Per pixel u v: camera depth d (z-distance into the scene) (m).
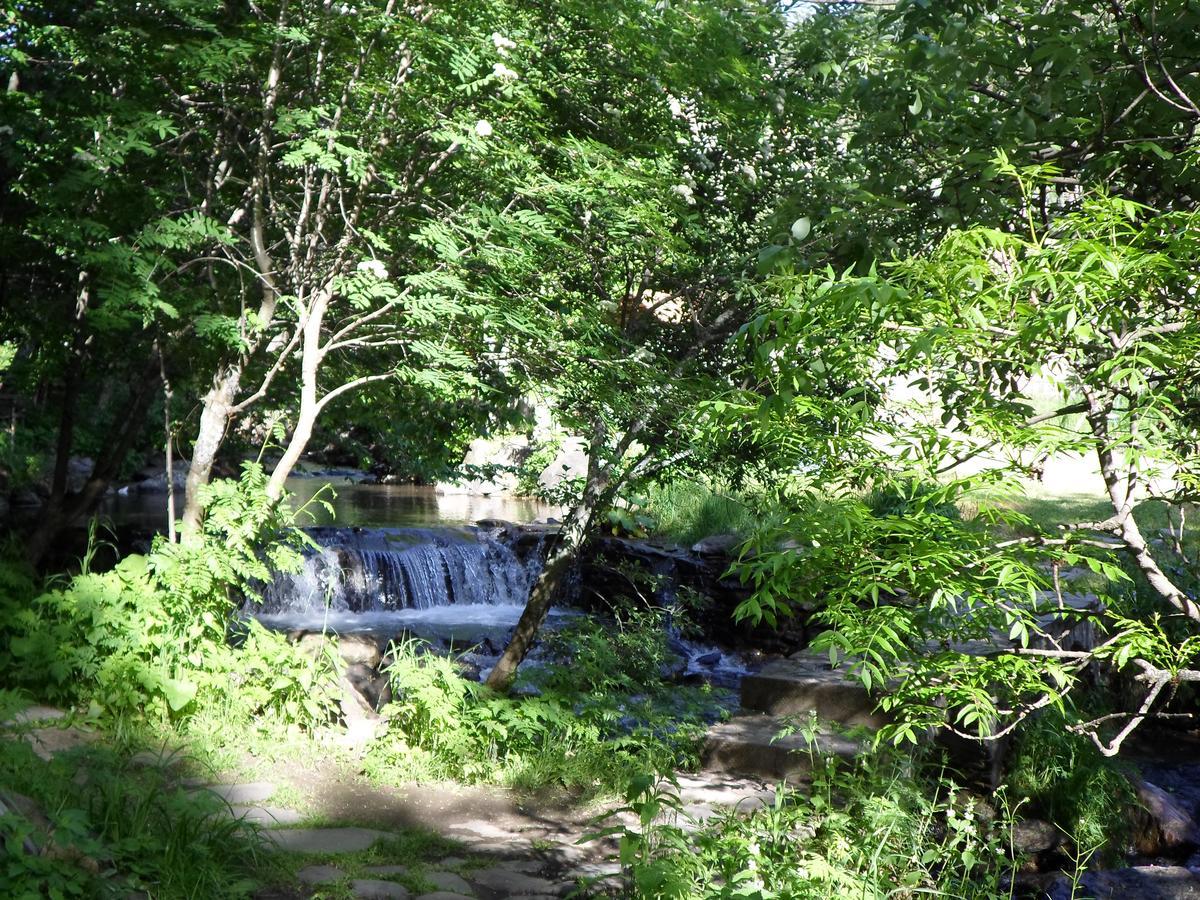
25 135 7.10
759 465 8.55
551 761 6.91
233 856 4.82
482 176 7.09
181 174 7.66
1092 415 2.98
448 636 13.71
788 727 6.44
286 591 14.46
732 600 14.44
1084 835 7.27
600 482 9.16
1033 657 3.26
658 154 7.98
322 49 6.86
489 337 7.63
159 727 6.23
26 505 17.61
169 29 6.91
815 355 3.11
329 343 7.33
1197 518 11.50
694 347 8.88
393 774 6.38
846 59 5.96
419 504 23.81
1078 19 4.16
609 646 9.62
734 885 4.24
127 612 6.55
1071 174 4.45
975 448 2.90
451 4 6.54
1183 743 9.73
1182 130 4.22
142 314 6.29
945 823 6.43
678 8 7.29
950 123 4.82
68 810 4.28
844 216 4.79
